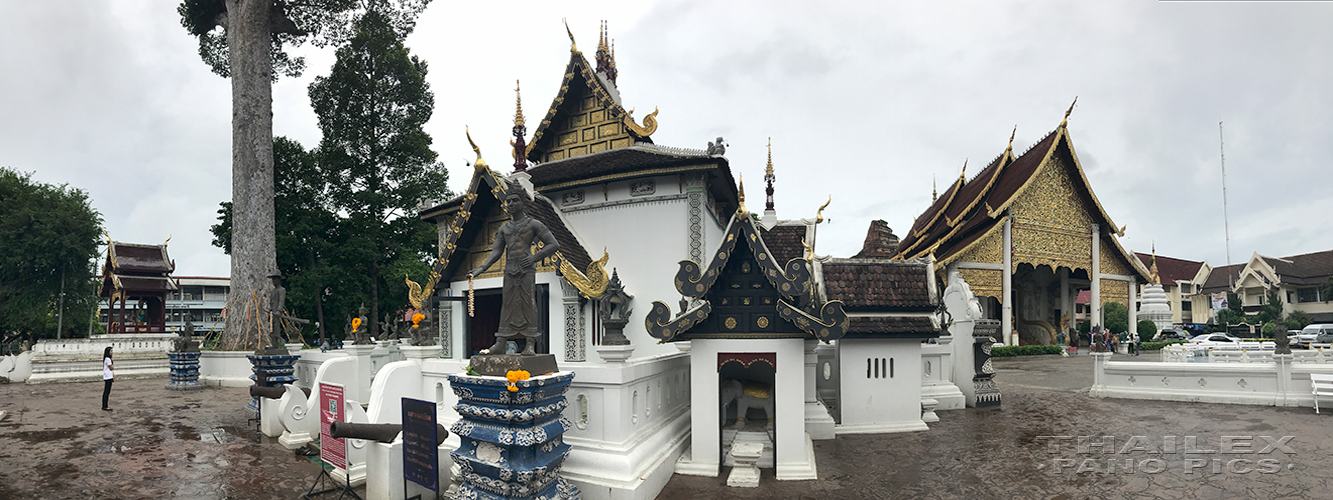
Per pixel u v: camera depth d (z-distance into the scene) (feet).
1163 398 52.47
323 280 101.14
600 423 25.90
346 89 114.11
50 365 74.79
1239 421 41.34
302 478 29.04
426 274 109.60
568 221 57.93
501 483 21.98
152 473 29.84
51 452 34.12
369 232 112.37
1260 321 178.19
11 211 114.42
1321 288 196.03
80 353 81.30
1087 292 196.13
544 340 48.34
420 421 23.49
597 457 25.25
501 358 22.82
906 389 40.75
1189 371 51.85
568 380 24.02
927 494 26.61
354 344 51.34
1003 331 115.34
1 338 129.70
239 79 79.77
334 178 110.73
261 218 79.36
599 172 55.01
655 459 27.25
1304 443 34.47
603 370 25.88
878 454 33.68
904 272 42.29
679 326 29.22
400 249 114.62
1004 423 42.47
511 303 24.14
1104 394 55.67
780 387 29.22
